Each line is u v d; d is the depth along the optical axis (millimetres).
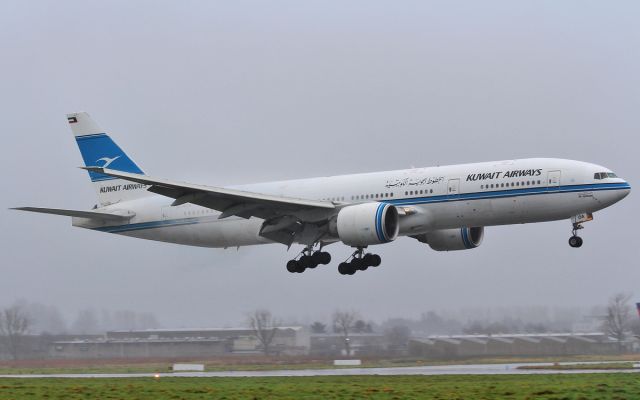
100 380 99750
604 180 116000
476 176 121250
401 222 124750
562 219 120188
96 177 154750
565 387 71438
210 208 128250
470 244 138250
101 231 151375
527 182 118438
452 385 77562
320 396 69125
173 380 96625
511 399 64500
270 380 92438
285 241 133625
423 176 125062
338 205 124812
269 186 138125
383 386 78375
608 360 162250
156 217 146750
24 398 69938
